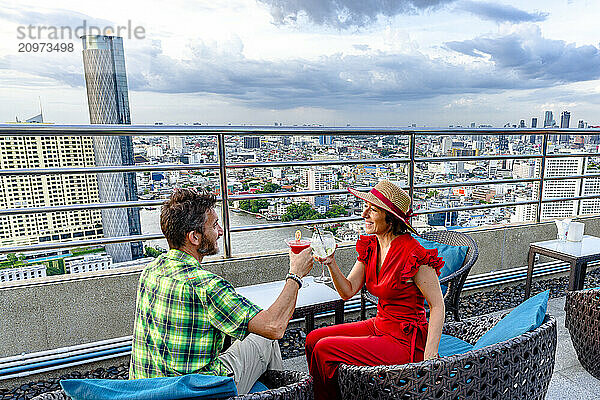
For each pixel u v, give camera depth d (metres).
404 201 2.03
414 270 1.88
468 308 3.92
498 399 1.43
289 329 3.51
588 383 2.55
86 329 2.96
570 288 3.50
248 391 1.84
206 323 1.40
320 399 2.00
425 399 1.39
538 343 1.51
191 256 1.52
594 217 4.87
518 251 4.53
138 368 1.47
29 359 2.80
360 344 1.91
